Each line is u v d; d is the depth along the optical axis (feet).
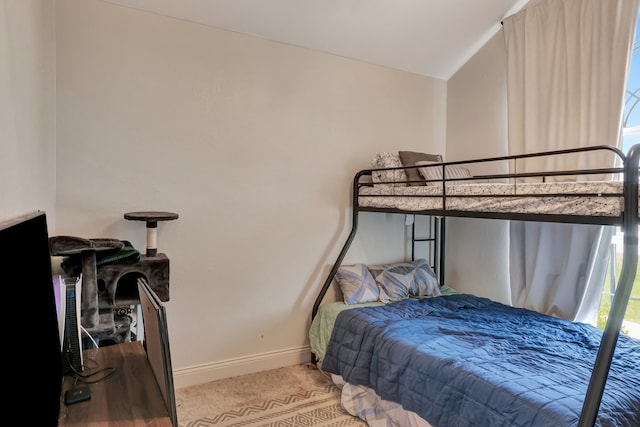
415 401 6.29
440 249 12.46
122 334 6.02
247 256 9.13
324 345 9.15
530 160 9.36
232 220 8.91
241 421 7.27
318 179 10.07
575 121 8.55
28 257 2.67
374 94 10.98
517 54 9.65
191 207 8.43
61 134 7.14
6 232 2.10
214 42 8.58
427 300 9.93
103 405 3.59
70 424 3.29
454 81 12.12
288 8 8.36
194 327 8.57
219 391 8.35
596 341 7.07
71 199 7.28
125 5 7.65
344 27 9.21
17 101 3.69
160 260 6.66
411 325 7.92
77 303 4.27
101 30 7.45
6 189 3.20
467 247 11.83
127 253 6.27
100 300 6.02
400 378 6.72
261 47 9.16
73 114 7.24
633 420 4.81
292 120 9.62
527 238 9.57
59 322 4.11
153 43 7.95
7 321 1.98
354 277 10.03
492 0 9.30
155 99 7.99
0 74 3.06
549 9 8.98
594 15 8.14
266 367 9.47
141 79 7.84
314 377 9.14
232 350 9.04
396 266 10.86
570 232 8.72
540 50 9.18
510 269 10.05
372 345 7.58
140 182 7.89
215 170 8.67
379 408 7.20
